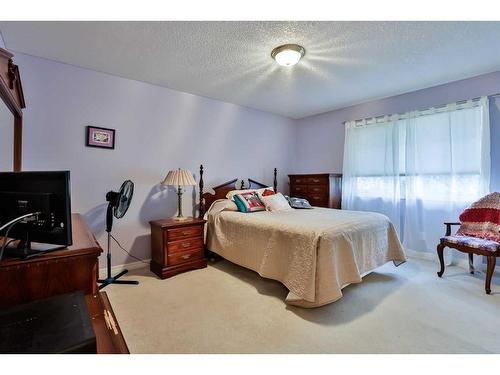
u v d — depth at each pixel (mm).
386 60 2486
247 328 1793
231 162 3941
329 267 1991
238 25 1895
